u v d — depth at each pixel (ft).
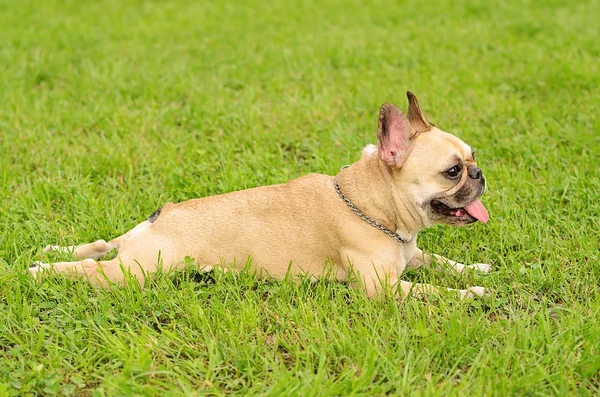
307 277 19.69
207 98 33.81
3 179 26.08
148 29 47.09
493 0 50.80
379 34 44.19
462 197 18.71
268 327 17.75
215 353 16.78
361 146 28.32
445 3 51.29
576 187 24.31
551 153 27.07
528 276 19.76
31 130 30.48
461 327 17.03
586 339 16.78
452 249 21.81
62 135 30.58
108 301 18.38
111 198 24.93
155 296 18.78
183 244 19.84
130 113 32.27
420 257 21.20
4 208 23.95
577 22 44.32
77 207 24.07
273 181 25.59
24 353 16.92
